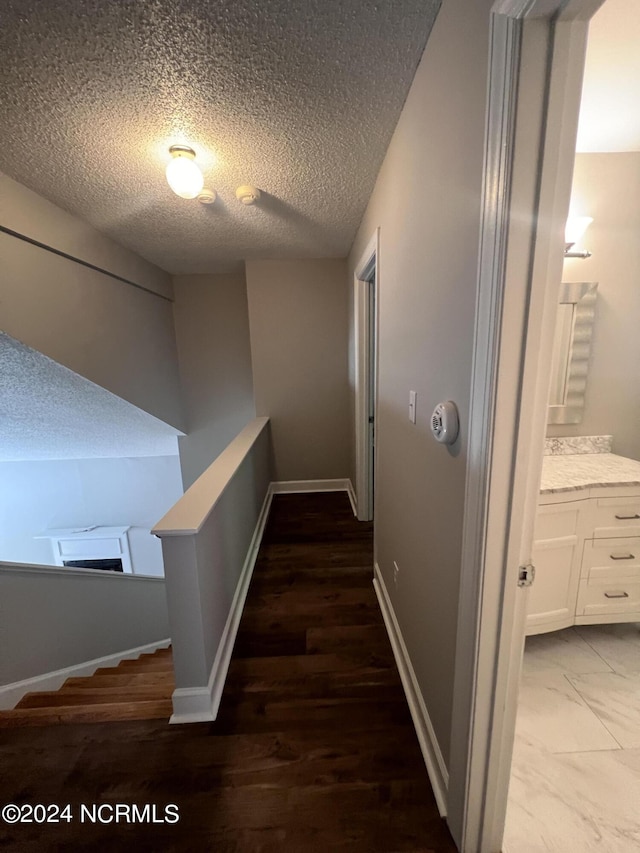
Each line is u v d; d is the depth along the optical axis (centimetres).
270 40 98
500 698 82
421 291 110
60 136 136
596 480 153
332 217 217
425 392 109
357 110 125
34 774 114
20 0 86
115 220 213
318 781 109
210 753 118
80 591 204
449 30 83
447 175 87
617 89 126
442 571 99
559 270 63
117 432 344
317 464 365
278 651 162
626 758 118
